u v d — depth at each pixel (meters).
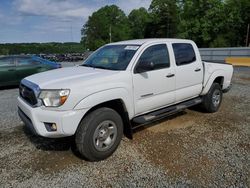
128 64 3.91
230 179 3.10
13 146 4.06
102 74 3.69
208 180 3.08
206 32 51.06
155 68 4.25
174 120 5.32
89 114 3.45
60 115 3.17
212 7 50.94
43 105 3.27
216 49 19.05
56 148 3.98
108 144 3.63
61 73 3.94
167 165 3.45
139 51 4.07
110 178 3.14
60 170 3.34
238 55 17.78
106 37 91.19
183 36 54.19
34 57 9.97
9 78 9.28
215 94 5.81
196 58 5.21
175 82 4.62
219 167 3.38
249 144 4.11
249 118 5.47
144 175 3.20
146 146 4.04
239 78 11.36
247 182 3.03
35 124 3.35
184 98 5.00
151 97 4.21
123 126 4.03
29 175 3.21
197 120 5.34
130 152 3.83
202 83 5.39
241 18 51.00
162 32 63.25
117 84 3.65
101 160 3.60
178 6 63.50
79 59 34.94
